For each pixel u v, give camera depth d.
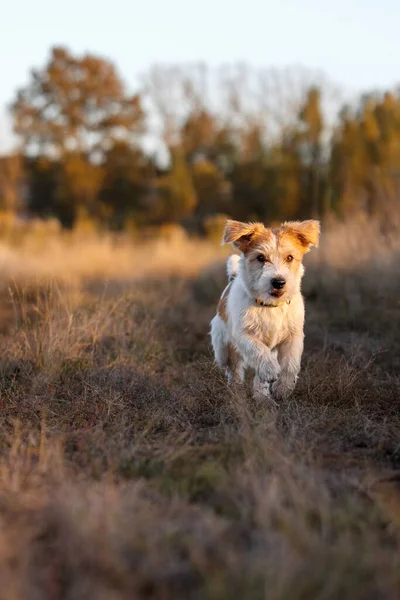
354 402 5.09
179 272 14.49
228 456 3.78
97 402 5.06
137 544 2.63
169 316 9.02
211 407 4.93
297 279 5.52
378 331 7.68
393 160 14.33
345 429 4.39
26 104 41.41
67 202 38.41
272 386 5.34
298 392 5.34
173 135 42.28
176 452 3.83
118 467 3.73
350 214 12.83
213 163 41.31
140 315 8.43
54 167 40.59
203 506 3.15
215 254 16.27
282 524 2.75
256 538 2.71
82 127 42.47
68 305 7.64
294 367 5.36
